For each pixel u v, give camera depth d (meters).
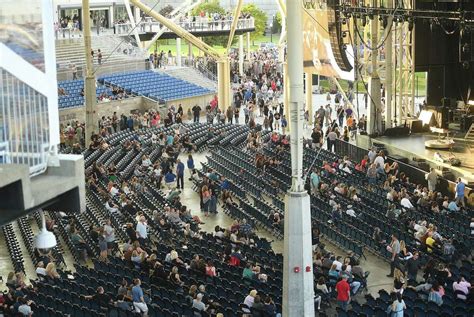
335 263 27.95
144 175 43.75
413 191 40.00
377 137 52.38
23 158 10.97
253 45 121.19
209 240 32.44
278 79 80.44
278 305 24.36
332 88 78.06
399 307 23.45
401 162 45.56
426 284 26.78
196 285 26.38
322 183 39.62
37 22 10.88
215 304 23.80
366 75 54.81
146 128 58.44
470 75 55.34
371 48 49.62
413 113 56.34
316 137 51.25
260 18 122.19
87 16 51.88
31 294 24.52
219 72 64.62
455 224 35.09
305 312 20.89
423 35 55.12
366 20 50.97
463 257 32.34
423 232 32.28
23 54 10.80
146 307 23.70
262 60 90.62
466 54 53.81
